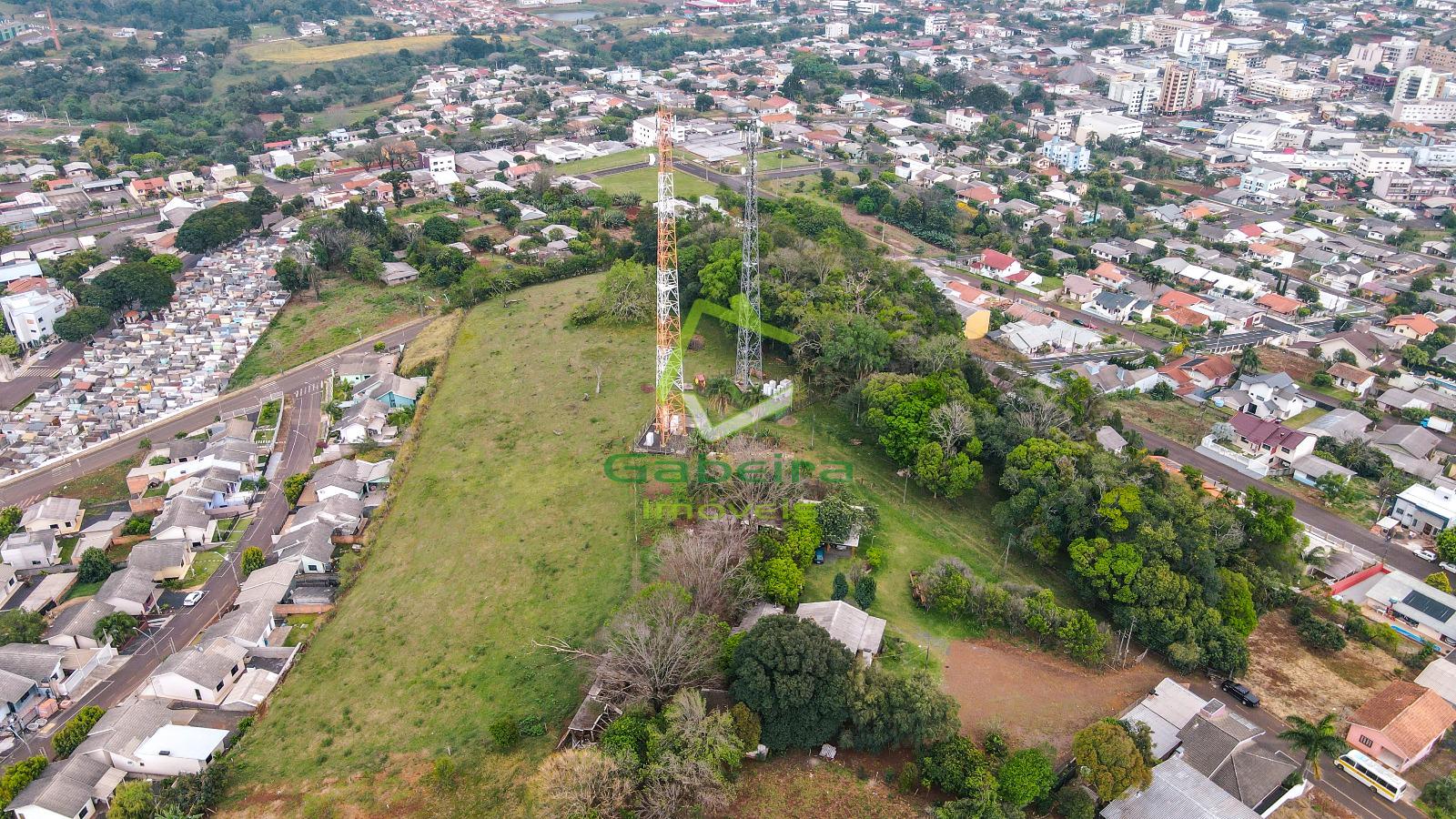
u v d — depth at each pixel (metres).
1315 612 101.69
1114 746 73.31
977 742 79.56
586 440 126.88
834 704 76.38
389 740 83.00
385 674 90.94
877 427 118.94
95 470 132.12
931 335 146.62
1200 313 191.62
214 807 77.62
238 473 127.38
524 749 79.75
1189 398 159.38
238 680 93.31
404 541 110.81
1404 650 97.12
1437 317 196.38
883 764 77.50
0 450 136.25
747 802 73.50
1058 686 86.88
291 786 79.19
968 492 115.50
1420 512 120.62
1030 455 108.62
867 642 86.06
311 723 86.19
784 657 77.06
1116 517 97.31
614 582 99.06
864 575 95.50
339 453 133.12
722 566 92.75
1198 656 88.81
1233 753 78.00
